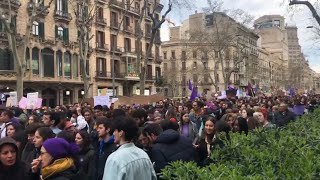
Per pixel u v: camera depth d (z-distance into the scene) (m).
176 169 4.38
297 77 119.75
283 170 4.35
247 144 5.86
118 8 53.19
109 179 4.04
